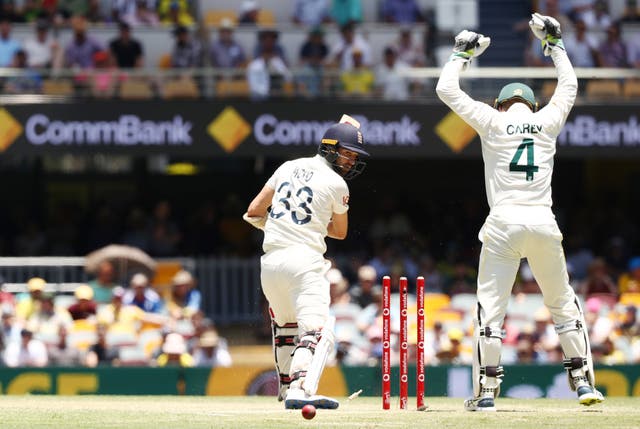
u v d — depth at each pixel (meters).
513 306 54.84
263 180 76.75
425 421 24.19
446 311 55.59
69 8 68.12
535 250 27.36
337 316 52.88
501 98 28.59
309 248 26.70
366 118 63.78
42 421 24.59
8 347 51.44
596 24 70.06
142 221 67.94
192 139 63.44
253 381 48.16
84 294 54.22
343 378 45.88
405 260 64.69
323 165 27.17
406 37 66.75
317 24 68.62
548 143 27.78
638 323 54.66
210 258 65.62
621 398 37.41
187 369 48.06
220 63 64.75
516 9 72.25
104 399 35.06
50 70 63.34
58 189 75.25
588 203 77.94
